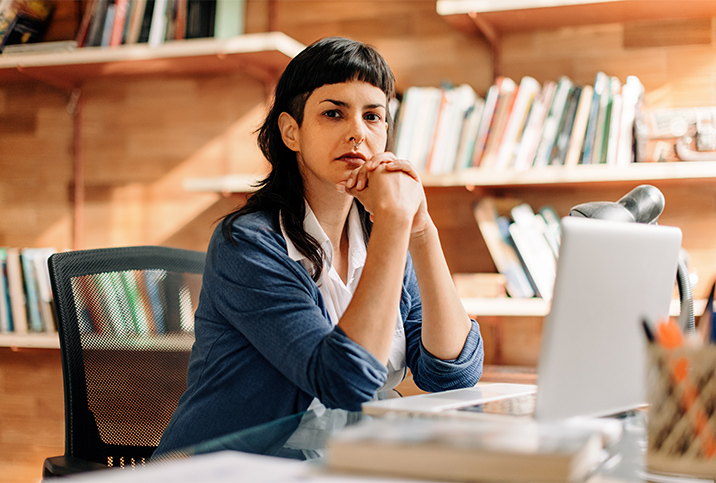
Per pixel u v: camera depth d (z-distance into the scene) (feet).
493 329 7.45
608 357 2.46
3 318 8.02
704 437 1.99
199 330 3.68
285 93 3.94
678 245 2.68
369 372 2.96
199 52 7.44
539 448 1.74
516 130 6.59
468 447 1.74
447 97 6.80
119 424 3.82
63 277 3.83
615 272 2.40
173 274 4.44
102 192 8.67
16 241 8.93
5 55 8.11
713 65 6.80
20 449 8.75
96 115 8.71
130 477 1.69
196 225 8.38
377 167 3.40
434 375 3.68
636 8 6.59
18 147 8.96
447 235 7.54
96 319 3.90
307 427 2.68
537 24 7.09
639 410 2.95
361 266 4.10
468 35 7.55
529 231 6.63
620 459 2.19
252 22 8.23
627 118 6.35
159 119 8.52
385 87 3.93
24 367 8.77
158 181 8.51
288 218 3.72
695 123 6.26
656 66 6.95
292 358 3.10
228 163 8.31
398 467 1.76
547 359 2.28
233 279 3.40
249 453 2.26
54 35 8.66
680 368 2.01
